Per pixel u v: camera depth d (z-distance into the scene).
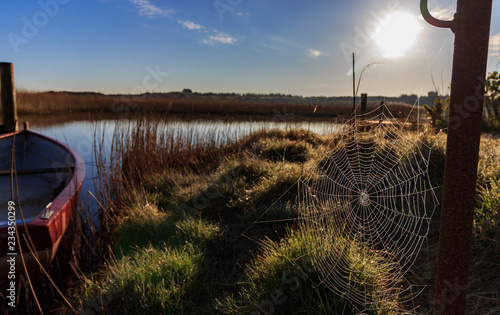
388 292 2.68
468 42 1.13
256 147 7.97
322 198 3.98
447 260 1.24
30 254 3.37
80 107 29.42
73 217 4.59
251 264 3.52
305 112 14.08
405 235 3.46
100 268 4.25
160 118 9.09
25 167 7.11
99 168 6.15
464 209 1.20
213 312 2.93
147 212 5.02
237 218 4.69
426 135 4.93
